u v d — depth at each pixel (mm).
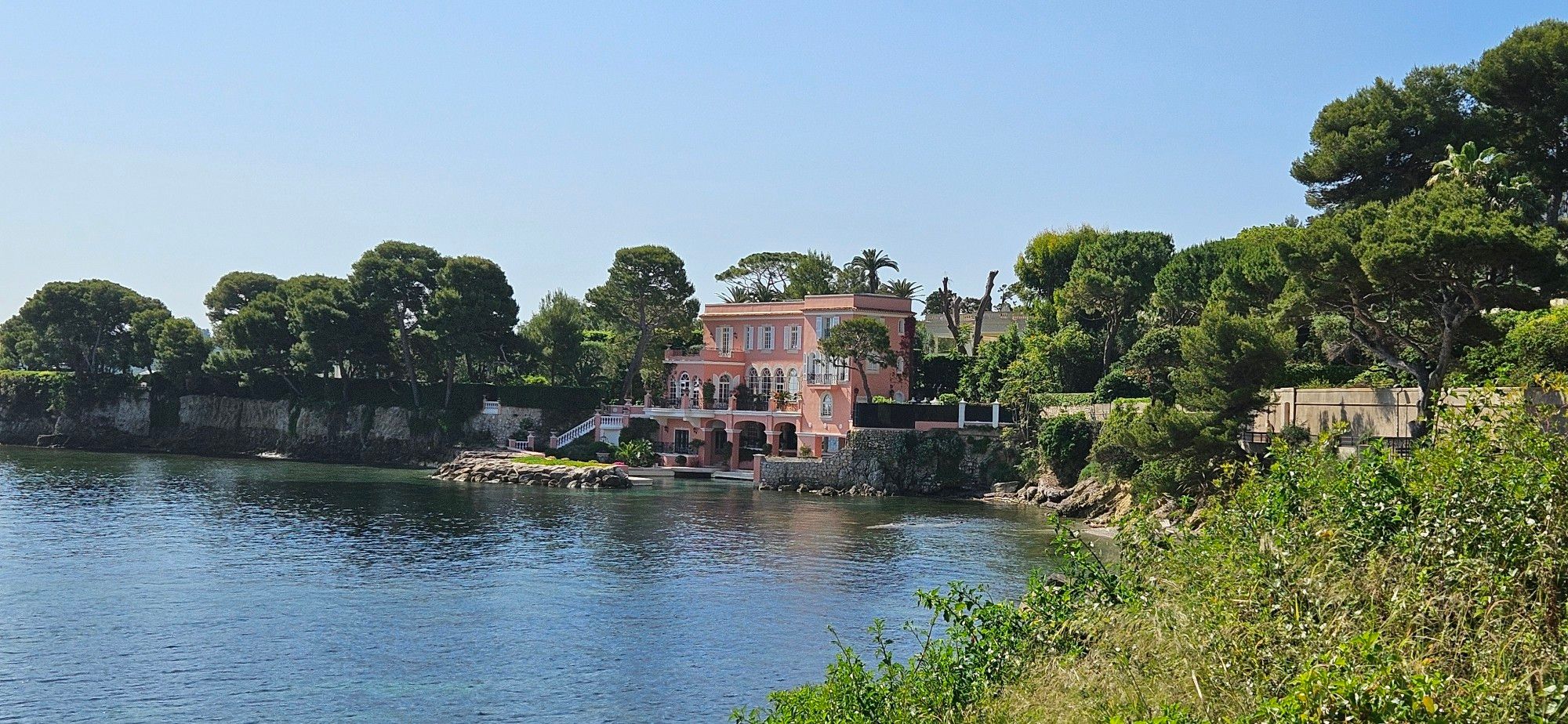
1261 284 59812
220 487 85375
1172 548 21734
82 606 43281
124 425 131250
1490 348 46031
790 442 100938
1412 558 17625
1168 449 54781
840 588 47469
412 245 116188
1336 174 76375
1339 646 15195
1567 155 72000
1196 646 17000
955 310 129875
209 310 133000
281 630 40406
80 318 134750
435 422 112750
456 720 31328
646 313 110125
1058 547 24062
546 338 114500
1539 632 15562
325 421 118938
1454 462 18766
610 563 53594
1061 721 17672
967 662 21609
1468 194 47719
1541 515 17078
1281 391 58188
